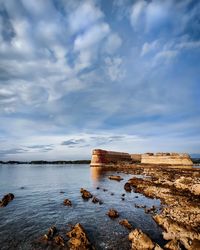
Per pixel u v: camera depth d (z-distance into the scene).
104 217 20.80
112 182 50.94
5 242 14.95
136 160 160.25
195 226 16.41
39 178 63.41
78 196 32.00
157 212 22.08
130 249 13.90
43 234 16.38
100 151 140.88
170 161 106.00
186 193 29.05
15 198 30.28
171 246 13.10
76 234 15.31
